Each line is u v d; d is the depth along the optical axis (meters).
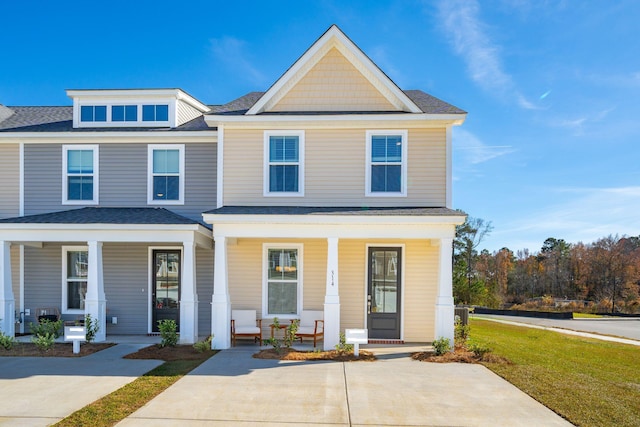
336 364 8.70
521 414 6.03
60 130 12.72
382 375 7.89
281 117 11.50
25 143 12.80
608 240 47.44
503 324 20.88
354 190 11.58
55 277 12.60
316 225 10.27
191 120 14.00
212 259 12.31
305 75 11.95
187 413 5.91
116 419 5.66
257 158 11.73
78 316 12.50
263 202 11.68
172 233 10.68
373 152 11.63
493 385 7.35
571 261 50.03
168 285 12.59
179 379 7.53
